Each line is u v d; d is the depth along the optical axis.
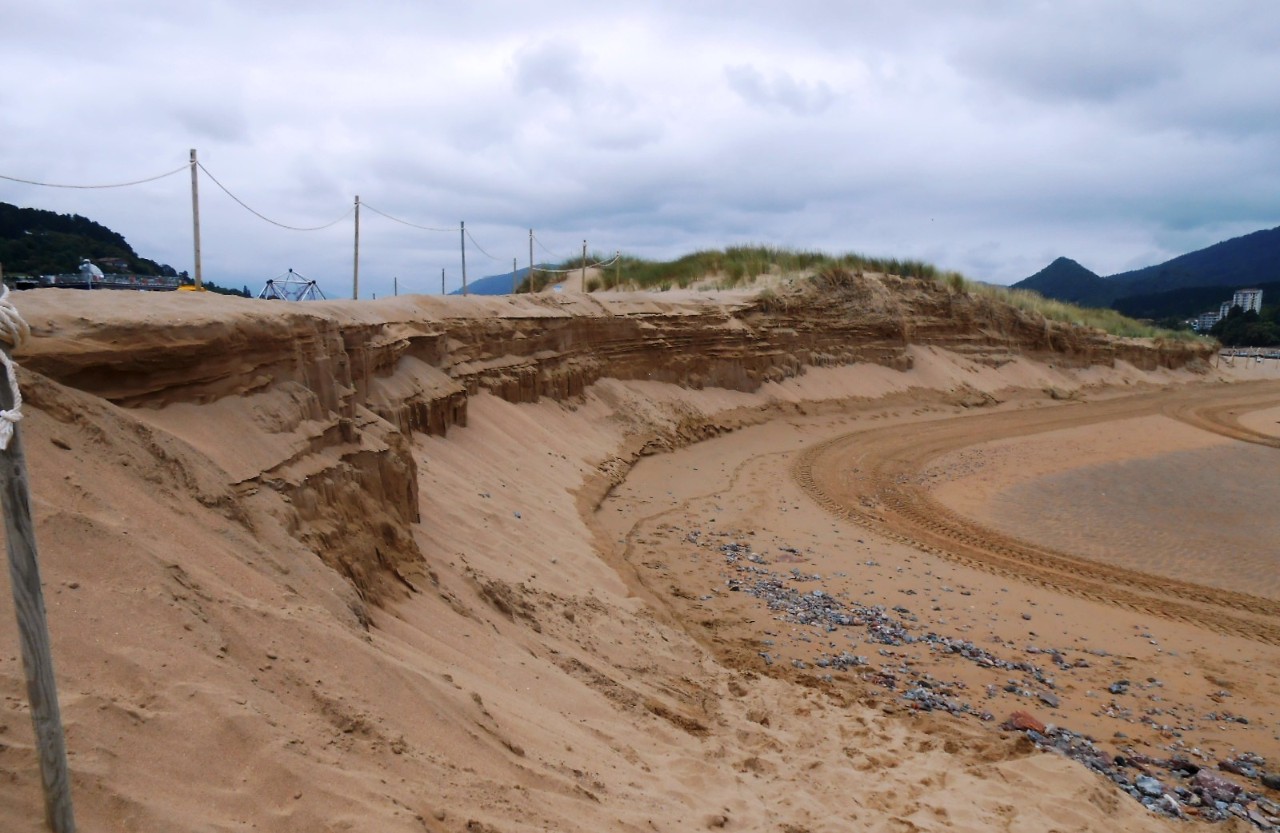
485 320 21.53
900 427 33.84
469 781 4.58
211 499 5.91
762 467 24.88
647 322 29.67
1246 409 46.06
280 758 3.77
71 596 3.94
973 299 46.50
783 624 12.37
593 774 5.82
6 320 2.62
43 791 2.80
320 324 9.74
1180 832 7.41
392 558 8.32
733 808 6.30
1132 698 10.62
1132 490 23.94
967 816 6.91
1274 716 10.30
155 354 6.67
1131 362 57.41
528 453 18.86
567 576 12.05
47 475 4.62
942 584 14.99
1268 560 17.38
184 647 4.08
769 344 34.53
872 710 9.48
